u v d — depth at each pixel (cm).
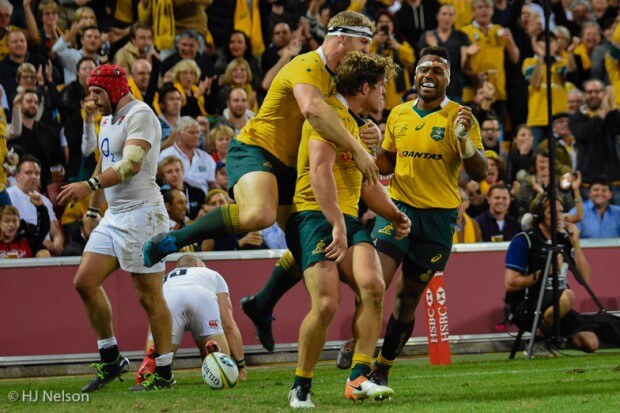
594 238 3528
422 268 1953
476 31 3944
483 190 3631
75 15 3456
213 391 1992
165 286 2369
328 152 1504
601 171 3900
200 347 2366
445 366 2708
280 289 2050
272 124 1767
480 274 3219
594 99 3931
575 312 3008
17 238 3047
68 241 3172
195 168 3347
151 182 2114
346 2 3916
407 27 3956
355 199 1574
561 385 1948
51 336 2950
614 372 2259
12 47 3300
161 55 3619
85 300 2102
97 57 3434
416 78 2039
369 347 1555
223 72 3666
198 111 3538
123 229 2075
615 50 4147
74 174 3297
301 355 1526
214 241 3228
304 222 1534
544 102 3988
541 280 2897
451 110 2022
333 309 1492
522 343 3228
